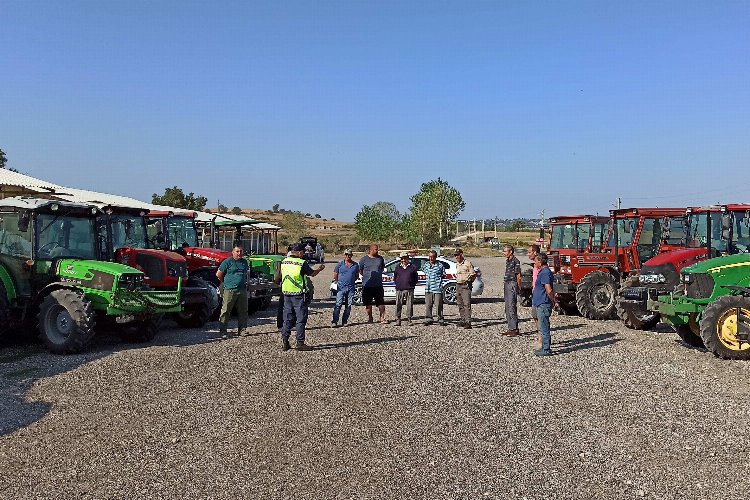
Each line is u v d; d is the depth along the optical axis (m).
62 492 4.69
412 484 4.82
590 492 4.66
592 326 13.83
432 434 6.07
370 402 7.25
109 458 5.40
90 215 11.58
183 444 5.76
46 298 10.38
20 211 10.70
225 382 8.26
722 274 10.30
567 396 7.54
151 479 4.93
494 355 10.31
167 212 15.28
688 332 11.09
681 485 4.78
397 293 14.32
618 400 7.34
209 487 4.78
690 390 7.79
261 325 14.28
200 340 11.95
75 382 8.21
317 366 9.36
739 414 6.69
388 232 77.56
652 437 5.95
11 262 10.73
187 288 13.23
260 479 4.93
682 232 14.48
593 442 5.82
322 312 17.23
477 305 18.92
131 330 11.63
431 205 74.50
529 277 17.64
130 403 7.17
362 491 4.69
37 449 5.62
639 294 12.29
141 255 11.96
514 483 4.84
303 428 6.26
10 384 8.09
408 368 9.24
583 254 15.42
